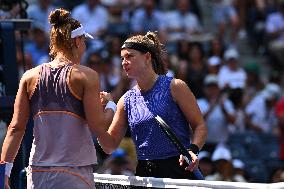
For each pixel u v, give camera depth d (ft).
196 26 138.82
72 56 39.70
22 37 53.78
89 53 114.42
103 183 43.32
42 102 39.06
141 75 43.01
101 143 39.83
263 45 151.43
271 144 108.68
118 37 123.34
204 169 81.46
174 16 136.87
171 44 127.54
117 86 96.58
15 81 50.57
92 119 38.75
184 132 43.37
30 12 116.78
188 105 42.70
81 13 125.39
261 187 34.68
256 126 116.98
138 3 132.16
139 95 43.57
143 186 40.73
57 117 38.78
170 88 43.01
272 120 120.47
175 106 43.01
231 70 121.29
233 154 103.91
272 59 150.20
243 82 121.08
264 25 152.46
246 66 140.15
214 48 129.70
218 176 81.56
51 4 125.90
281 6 153.48
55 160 38.65
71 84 38.63
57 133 38.75
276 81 134.31
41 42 110.11
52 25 39.70
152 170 43.04
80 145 38.99
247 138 106.63
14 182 47.85
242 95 115.75
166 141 42.78
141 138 43.37
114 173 74.79
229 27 151.84
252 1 154.51
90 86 38.63
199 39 134.21
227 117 102.53
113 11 128.16
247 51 150.71
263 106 120.47
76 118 38.86
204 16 151.74
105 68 104.68
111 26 125.90
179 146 39.93
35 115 39.40
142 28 126.93
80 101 38.91
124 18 129.59
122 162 75.25
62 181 38.45
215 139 101.55
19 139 39.83
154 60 43.98
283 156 105.19
